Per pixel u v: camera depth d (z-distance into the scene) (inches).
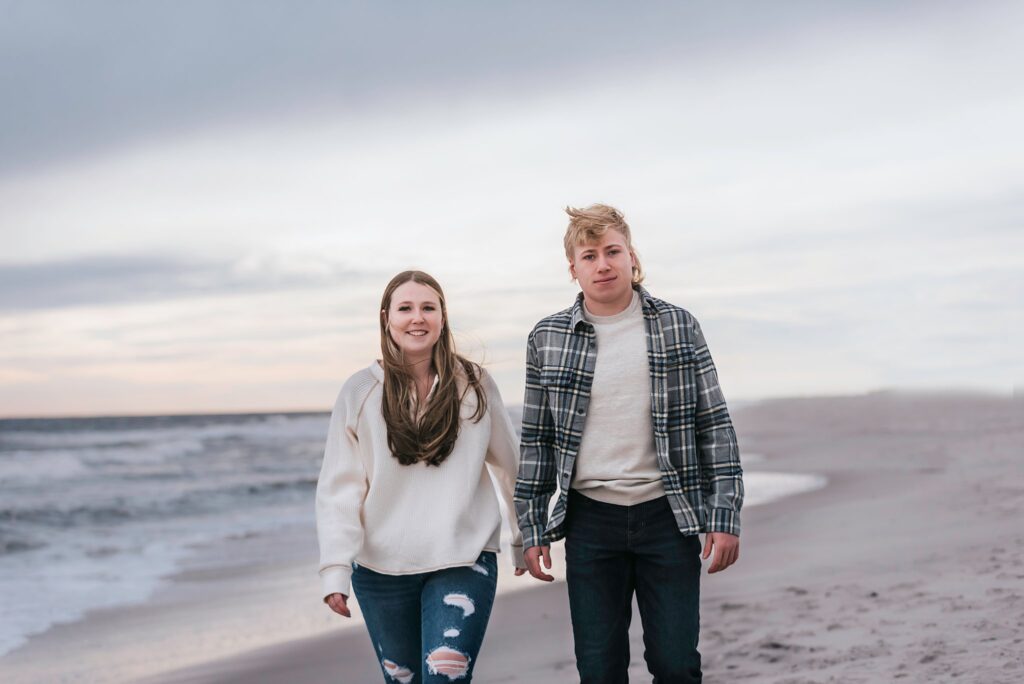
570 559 111.9
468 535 114.3
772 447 647.1
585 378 111.3
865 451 550.3
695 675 107.4
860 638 162.1
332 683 180.5
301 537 391.5
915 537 258.2
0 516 491.2
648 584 109.5
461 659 107.7
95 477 707.4
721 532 106.3
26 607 266.5
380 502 115.3
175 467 783.1
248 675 190.1
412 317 114.9
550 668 171.0
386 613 114.9
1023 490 323.6
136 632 234.8
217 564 332.2
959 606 175.3
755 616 185.6
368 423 116.1
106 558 357.7
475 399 118.4
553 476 115.5
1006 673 135.1
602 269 110.8
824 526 299.9
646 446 110.0
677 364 110.4
